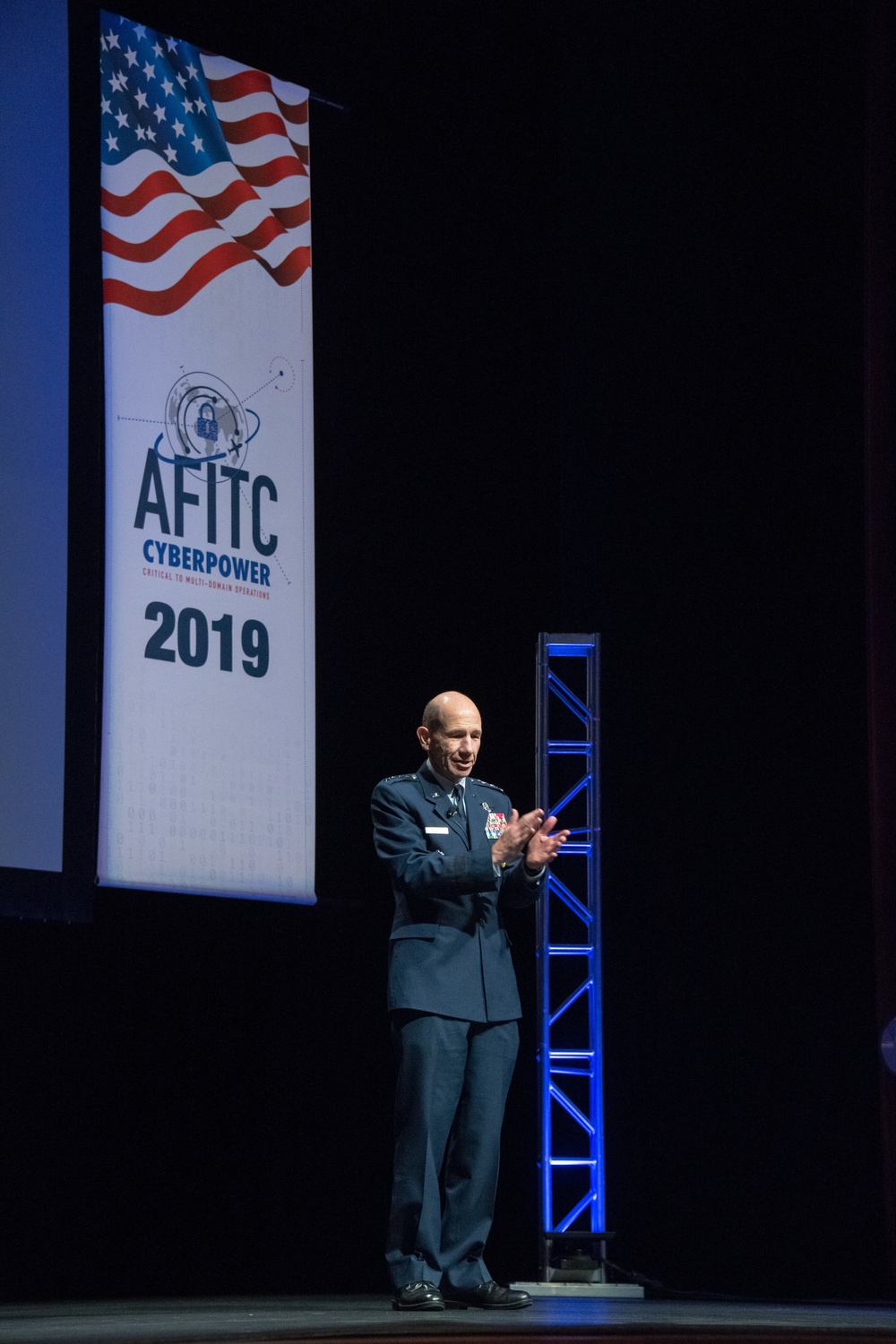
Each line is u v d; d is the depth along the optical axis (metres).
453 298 7.57
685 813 6.89
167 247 6.29
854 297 6.81
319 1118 6.70
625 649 7.14
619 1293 5.69
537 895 4.83
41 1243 5.88
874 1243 6.30
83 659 5.71
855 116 6.85
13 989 5.99
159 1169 6.24
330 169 7.43
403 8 7.59
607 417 7.33
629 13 7.47
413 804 4.81
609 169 7.46
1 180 5.73
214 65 6.65
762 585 6.88
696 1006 6.73
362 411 7.35
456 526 7.42
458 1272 4.67
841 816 6.59
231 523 6.30
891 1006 6.24
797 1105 6.50
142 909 6.38
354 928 6.95
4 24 5.83
